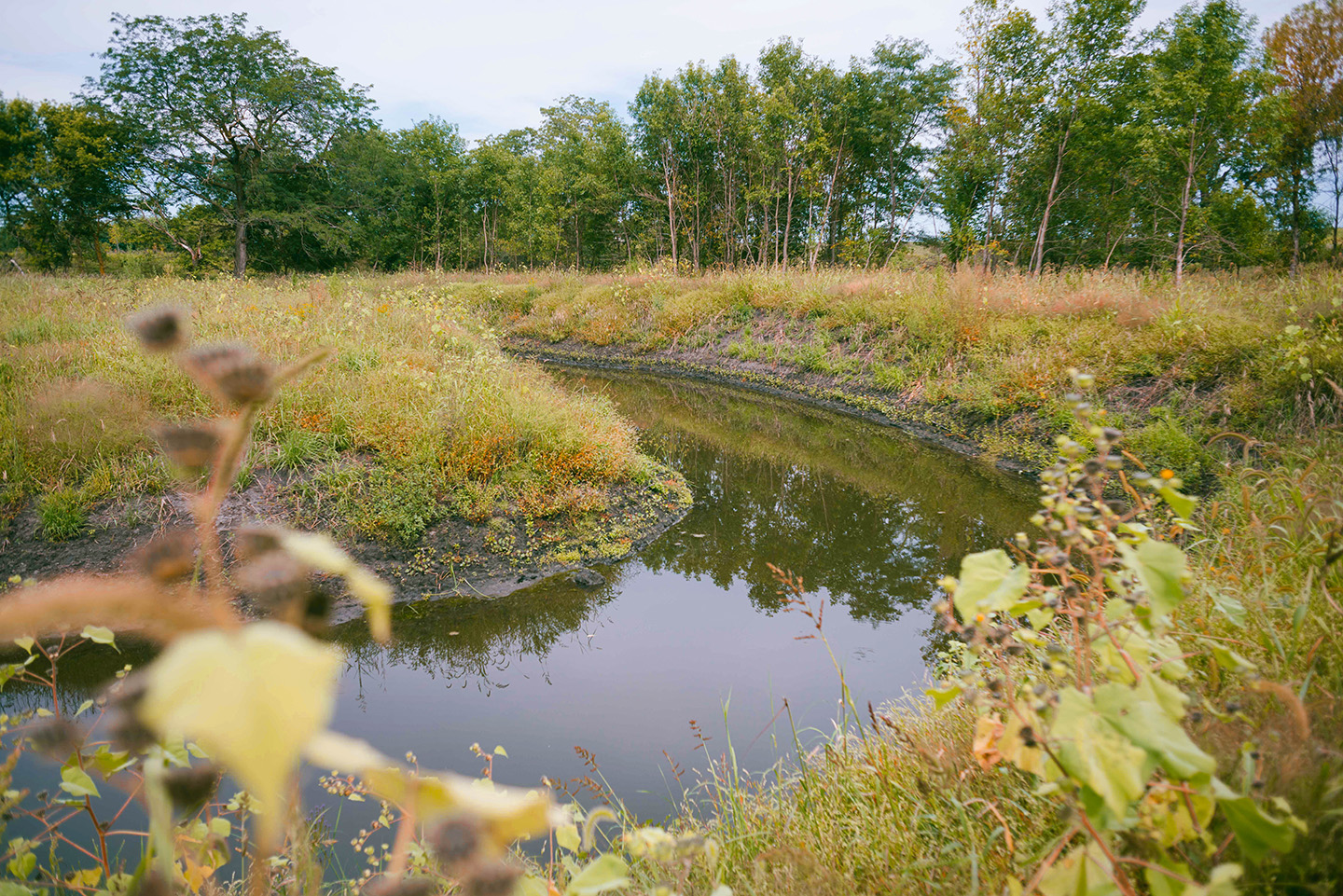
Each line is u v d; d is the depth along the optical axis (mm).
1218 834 1354
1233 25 18500
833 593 5328
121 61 30516
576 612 5059
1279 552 2736
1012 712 1276
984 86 21578
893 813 2207
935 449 8711
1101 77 19891
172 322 523
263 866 617
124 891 1407
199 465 498
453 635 4730
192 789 688
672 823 2863
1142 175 21875
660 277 18531
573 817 1891
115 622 316
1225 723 1565
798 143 32125
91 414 5531
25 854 1497
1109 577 1414
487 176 44781
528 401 7148
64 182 31547
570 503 6195
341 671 4316
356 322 9195
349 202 35750
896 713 3279
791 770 3307
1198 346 7555
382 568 5230
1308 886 1243
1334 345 6355
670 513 6793
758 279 15875
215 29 31609
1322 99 17750
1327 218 21375
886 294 12938
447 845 474
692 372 14258
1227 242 20938
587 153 39531
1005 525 6383
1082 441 6754
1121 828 1089
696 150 36031
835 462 8469
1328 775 1309
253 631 288
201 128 31703
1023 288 11328
